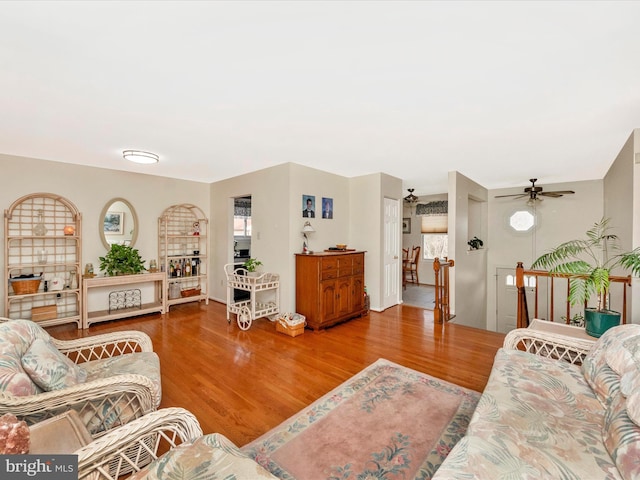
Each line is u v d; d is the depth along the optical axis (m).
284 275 4.01
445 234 7.36
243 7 1.26
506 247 6.34
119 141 3.04
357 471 1.52
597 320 2.31
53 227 3.90
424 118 2.47
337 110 2.30
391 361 2.83
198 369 2.66
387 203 4.93
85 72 1.76
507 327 6.36
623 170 3.28
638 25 1.35
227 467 1.03
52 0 1.21
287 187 3.98
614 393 1.31
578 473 1.00
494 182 5.65
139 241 4.67
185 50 1.56
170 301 4.63
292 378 2.51
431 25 1.37
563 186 5.71
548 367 1.76
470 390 2.30
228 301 4.08
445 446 1.69
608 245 4.37
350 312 4.13
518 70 1.75
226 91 2.00
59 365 1.45
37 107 2.23
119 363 1.88
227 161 3.90
